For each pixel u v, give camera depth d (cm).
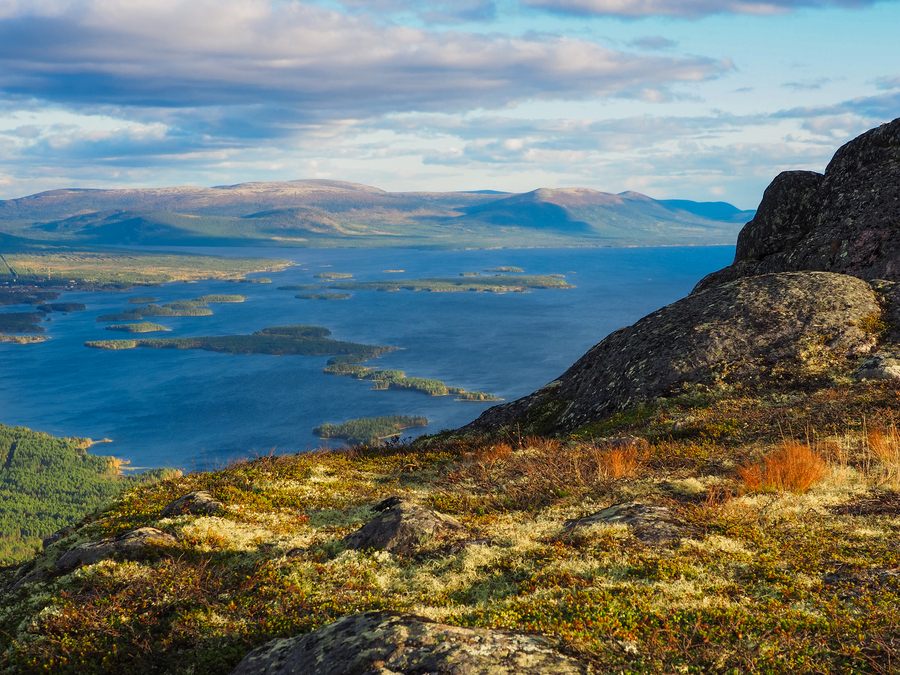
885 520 890
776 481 1086
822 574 724
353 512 1188
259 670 569
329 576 846
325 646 552
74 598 821
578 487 1221
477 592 770
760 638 583
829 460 1171
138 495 1373
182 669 683
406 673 490
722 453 1367
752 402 1686
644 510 980
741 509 975
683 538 864
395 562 886
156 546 953
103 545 959
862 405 1491
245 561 928
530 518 1077
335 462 1731
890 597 636
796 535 858
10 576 1038
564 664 519
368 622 571
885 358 1720
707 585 715
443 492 1320
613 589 712
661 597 685
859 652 539
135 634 746
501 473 1431
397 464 1741
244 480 1458
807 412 1525
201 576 870
